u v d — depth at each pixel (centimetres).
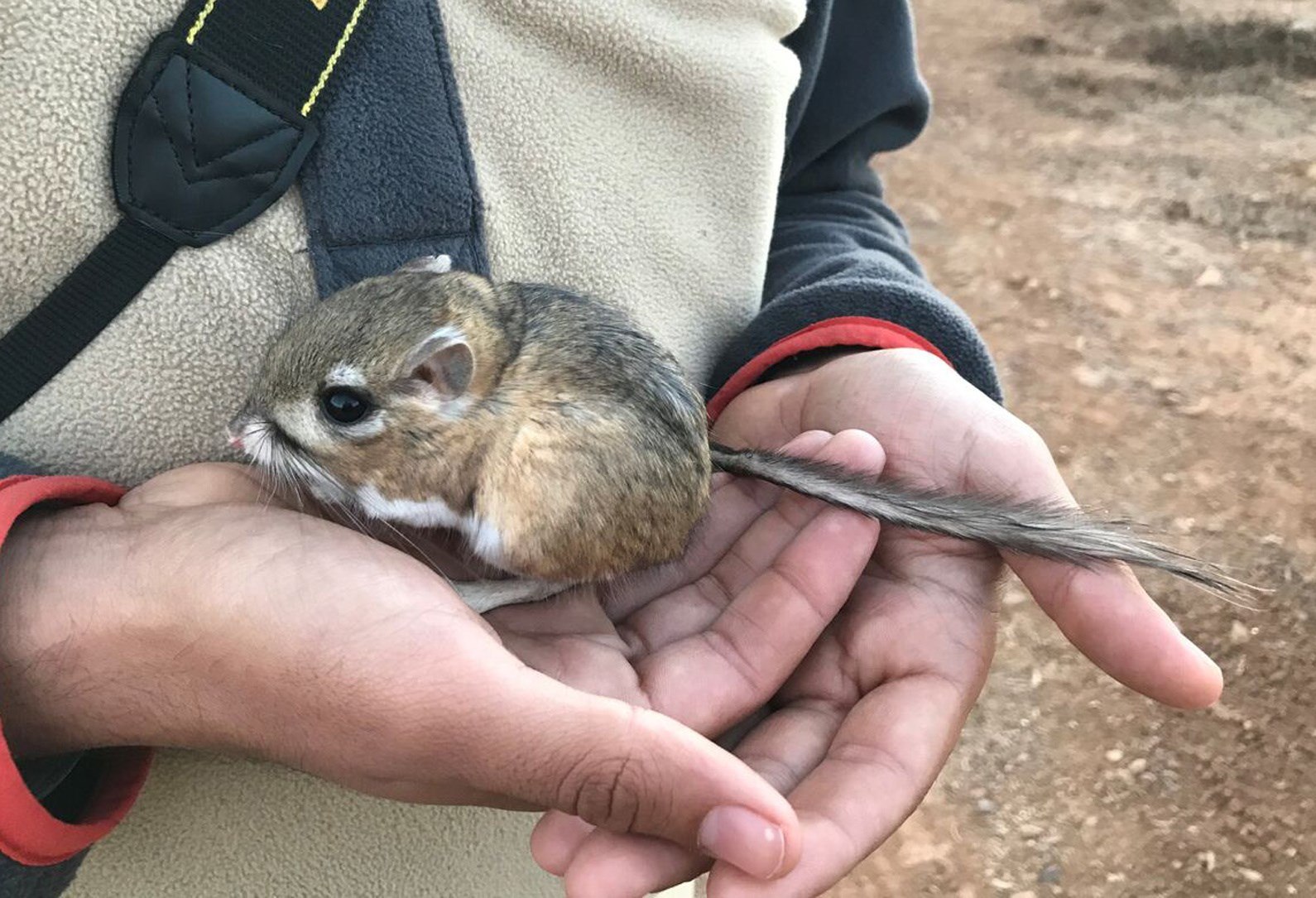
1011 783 63
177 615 24
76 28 26
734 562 33
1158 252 104
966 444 32
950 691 28
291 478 31
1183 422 85
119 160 26
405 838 34
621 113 35
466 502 33
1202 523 76
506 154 33
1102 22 147
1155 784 62
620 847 24
